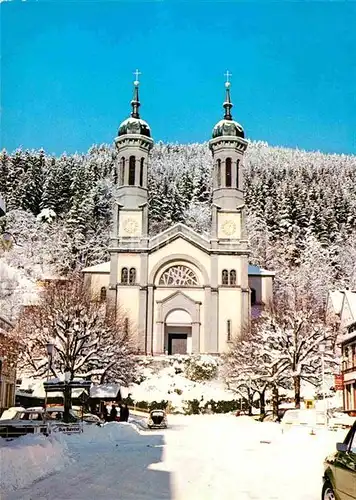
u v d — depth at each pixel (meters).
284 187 147.50
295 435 30.20
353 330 53.44
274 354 48.78
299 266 125.75
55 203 151.75
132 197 84.81
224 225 83.81
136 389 69.00
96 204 147.62
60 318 48.00
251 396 59.91
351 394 53.09
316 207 142.00
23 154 157.62
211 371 73.69
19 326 51.59
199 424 45.41
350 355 53.53
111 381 57.25
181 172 181.75
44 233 133.00
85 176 161.38
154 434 34.31
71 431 29.42
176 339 82.88
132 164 86.25
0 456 13.70
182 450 23.61
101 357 49.66
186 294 82.06
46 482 13.98
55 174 156.62
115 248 82.38
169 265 82.94
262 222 139.75
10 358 48.19
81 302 54.28
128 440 29.61
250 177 157.50
